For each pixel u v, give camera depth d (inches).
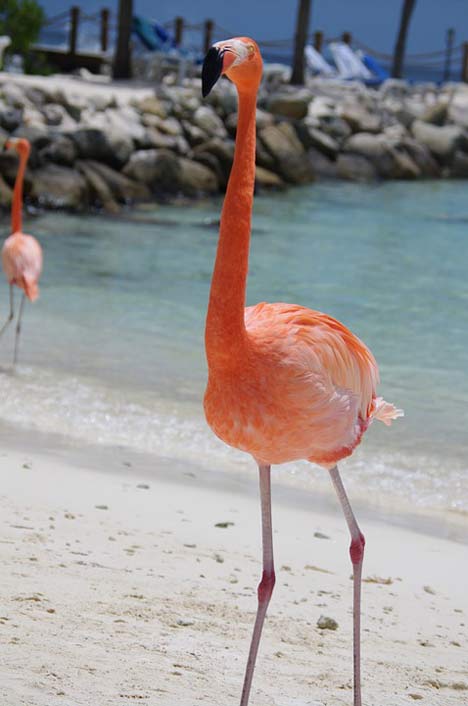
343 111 1786.4
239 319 208.1
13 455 419.2
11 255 625.6
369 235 1187.3
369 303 822.5
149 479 408.5
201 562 313.9
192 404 527.5
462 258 1064.8
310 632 268.8
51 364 585.3
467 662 261.3
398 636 275.7
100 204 1277.1
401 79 2372.0
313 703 220.2
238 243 206.8
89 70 1925.4
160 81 1787.6
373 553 351.3
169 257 989.2
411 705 225.9
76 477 397.1
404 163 1736.0
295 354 212.2
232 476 429.7
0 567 279.7
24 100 1358.3
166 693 211.5
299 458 222.5
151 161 1376.7
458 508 414.6
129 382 558.3
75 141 1312.7
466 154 1857.8
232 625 264.2
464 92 2126.0
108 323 703.7
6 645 224.4
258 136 1562.5
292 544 347.9
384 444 490.0
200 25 2133.4
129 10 1769.2
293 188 1557.6
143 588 281.3
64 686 206.4
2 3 1681.8
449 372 621.3
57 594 265.1
